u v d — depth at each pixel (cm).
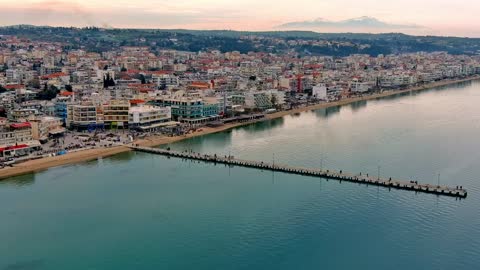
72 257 19238
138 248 19862
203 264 18688
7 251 19700
